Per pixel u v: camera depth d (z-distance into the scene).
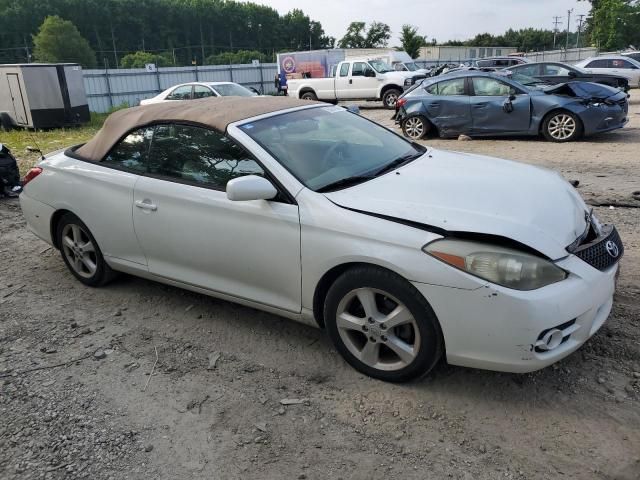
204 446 2.73
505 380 3.07
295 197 3.17
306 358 3.44
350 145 3.80
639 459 2.48
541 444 2.61
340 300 3.10
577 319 2.72
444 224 2.76
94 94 35.84
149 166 3.91
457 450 2.61
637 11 51.28
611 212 6.01
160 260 3.95
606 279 2.87
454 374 3.16
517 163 3.84
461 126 12.08
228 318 3.99
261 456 2.64
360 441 2.70
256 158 3.35
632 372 3.06
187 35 114.19
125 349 3.65
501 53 64.88
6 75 19.17
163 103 4.28
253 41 123.00
